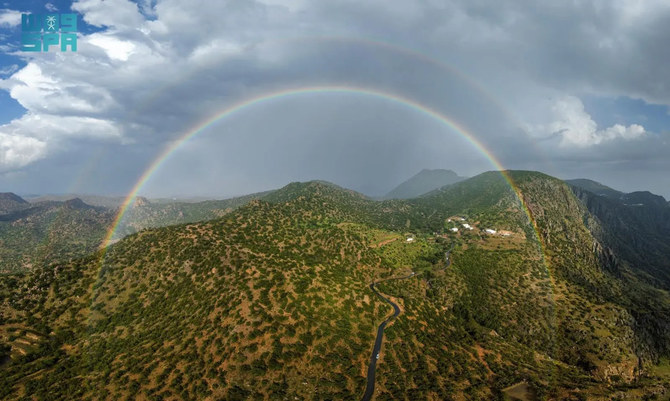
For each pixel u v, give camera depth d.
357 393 102.25
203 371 97.75
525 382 121.75
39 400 88.75
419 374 115.75
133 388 91.25
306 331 117.44
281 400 93.44
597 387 123.81
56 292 137.00
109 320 126.62
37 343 117.00
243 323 113.69
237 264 145.62
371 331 130.62
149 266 147.12
